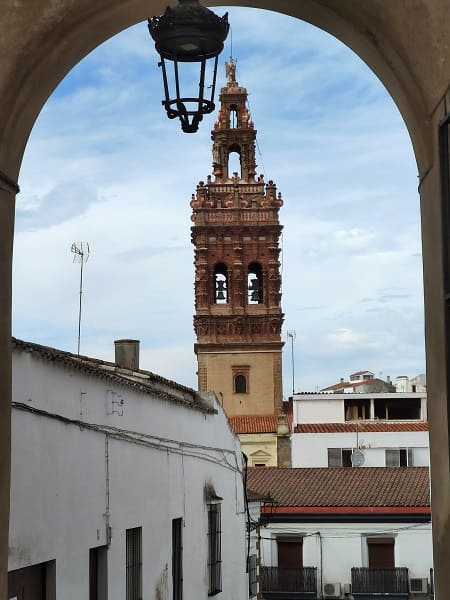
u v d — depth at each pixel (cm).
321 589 4241
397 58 765
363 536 4256
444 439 717
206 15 759
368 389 9106
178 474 2045
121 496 1630
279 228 9638
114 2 794
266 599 4266
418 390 9938
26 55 769
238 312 9531
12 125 784
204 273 9600
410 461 7200
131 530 1717
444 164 699
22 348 1209
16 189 817
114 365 1884
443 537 732
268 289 9594
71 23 784
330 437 7319
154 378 2002
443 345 714
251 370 9494
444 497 725
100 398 1537
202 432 2300
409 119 784
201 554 2234
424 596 4184
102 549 1542
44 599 1299
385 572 4212
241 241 9650
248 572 2919
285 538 4291
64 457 1361
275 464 8819
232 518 2627
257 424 9075
